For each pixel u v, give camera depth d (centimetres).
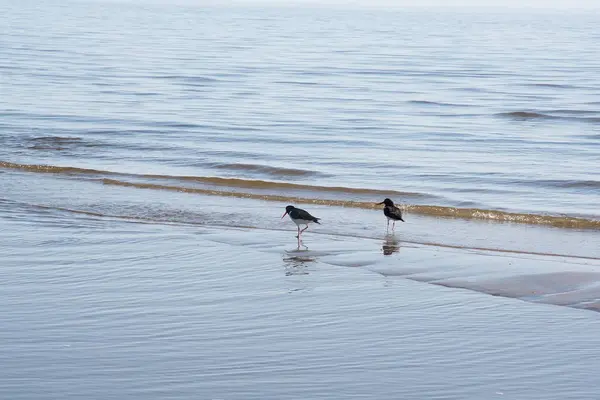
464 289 1425
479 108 4597
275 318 1245
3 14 19238
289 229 1942
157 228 1911
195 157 2908
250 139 3341
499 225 2020
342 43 11269
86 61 7119
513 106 4694
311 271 1544
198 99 4731
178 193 2344
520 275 1521
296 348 1112
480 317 1260
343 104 4656
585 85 6012
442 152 3108
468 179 2577
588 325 1222
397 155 3022
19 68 6219
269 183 2450
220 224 1981
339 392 971
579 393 971
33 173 2584
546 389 983
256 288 1416
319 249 1738
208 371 1028
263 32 14338
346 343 1135
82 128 3528
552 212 2131
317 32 14888
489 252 1744
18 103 4278
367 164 2822
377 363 1062
